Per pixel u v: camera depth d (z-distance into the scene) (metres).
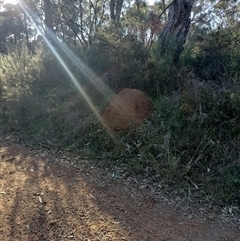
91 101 5.50
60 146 4.70
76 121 5.16
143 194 3.25
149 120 4.50
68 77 6.63
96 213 2.84
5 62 7.93
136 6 10.85
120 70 5.78
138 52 6.07
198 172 3.53
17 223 2.62
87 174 3.76
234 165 3.41
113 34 6.39
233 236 2.54
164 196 3.21
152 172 3.67
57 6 13.20
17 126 5.75
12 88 6.66
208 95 4.23
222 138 3.82
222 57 5.21
